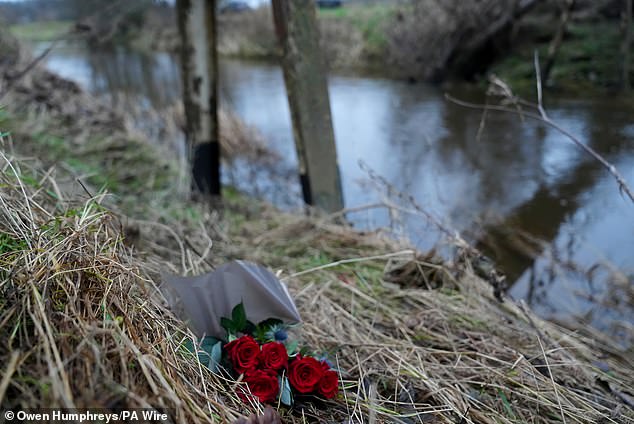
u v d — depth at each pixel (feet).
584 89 21.62
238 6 37.70
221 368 3.75
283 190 12.19
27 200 4.00
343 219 8.90
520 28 26.17
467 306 6.01
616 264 8.11
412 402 3.94
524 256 8.46
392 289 6.41
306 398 3.79
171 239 7.00
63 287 3.10
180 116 16.49
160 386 2.80
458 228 9.47
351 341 4.97
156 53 40.57
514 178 12.28
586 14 26.09
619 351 5.85
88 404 2.39
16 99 14.56
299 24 8.61
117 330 2.94
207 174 10.32
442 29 25.43
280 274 6.16
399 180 12.40
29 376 2.54
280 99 22.81
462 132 16.55
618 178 5.09
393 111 20.02
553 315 6.73
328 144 9.30
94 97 19.22
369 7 35.91
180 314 4.16
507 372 4.58
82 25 15.53
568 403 4.27
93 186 8.79
